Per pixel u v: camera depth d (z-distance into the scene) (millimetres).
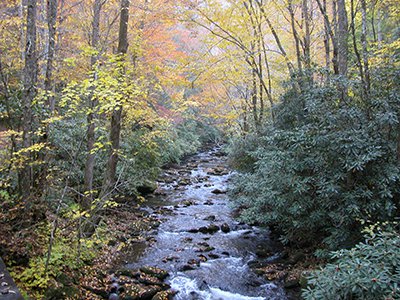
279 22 11242
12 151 5594
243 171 10805
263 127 10742
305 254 7324
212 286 6352
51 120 5402
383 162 5793
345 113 5938
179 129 21953
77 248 6043
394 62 7387
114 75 5934
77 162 8000
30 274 5023
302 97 7512
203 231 9281
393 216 5695
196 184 15078
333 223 6371
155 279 6355
